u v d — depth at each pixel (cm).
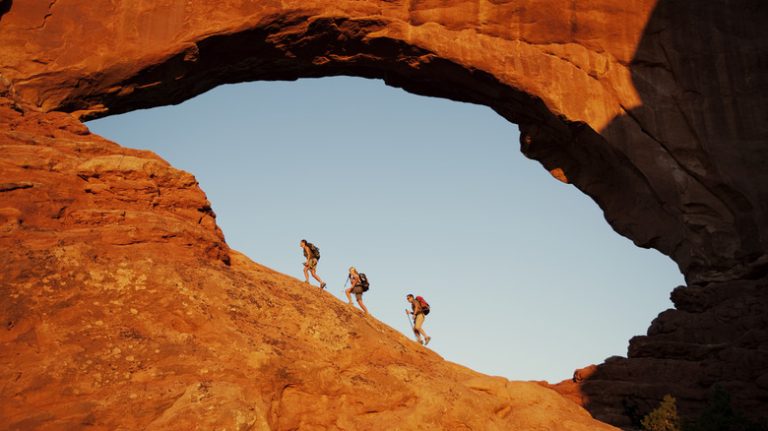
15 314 947
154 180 1316
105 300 1011
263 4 2766
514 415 1164
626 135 2805
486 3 2914
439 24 2897
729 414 1997
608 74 2861
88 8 2631
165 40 2673
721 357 2261
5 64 2484
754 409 2116
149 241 1153
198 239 1213
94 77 2592
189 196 1334
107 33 2627
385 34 2870
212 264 1185
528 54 2869
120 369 927
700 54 2845
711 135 2753
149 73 2697
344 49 2967
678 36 2867
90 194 1241
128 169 1287
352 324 1181
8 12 2528
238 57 2888
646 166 2780
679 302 2641
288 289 1223
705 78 2820
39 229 1104
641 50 2869
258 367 1001
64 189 1218
